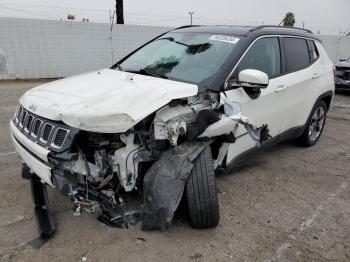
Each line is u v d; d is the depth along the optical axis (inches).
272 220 139.3
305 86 198.4
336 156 217.5
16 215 134.0
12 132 134.7
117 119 105.6
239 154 157.3
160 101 114.7
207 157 123.4
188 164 117.3
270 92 165.8
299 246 123.8
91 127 105.3
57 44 592.4
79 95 119.0
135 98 112.0
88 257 112.5
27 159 123.3
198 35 173.8
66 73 613.6
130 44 661.9
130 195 134.0
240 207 147.7
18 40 559.2
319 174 187.5
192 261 113.0
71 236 122.6
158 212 115.8
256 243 124.1
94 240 120.9
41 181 134.9
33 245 117.0
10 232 123.6
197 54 158.1
